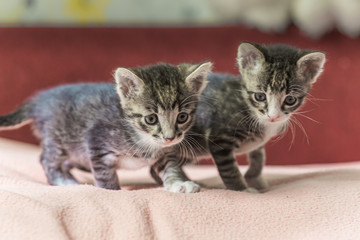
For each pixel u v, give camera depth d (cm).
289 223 52
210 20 99
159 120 59
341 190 57
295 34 94
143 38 93
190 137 63
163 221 51
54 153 65
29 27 93
